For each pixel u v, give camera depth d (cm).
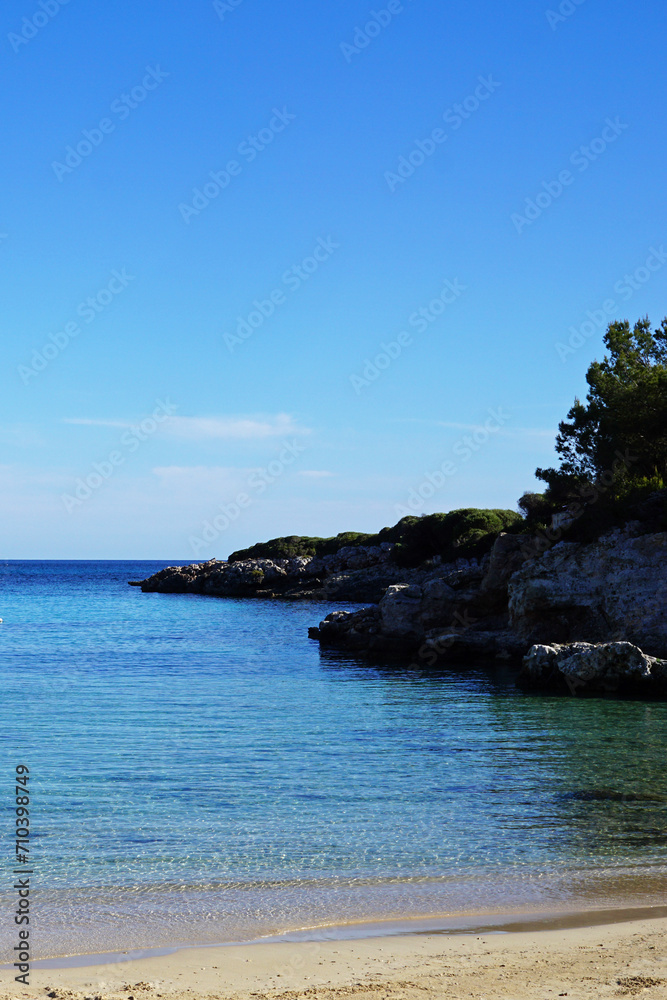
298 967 977
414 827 1620
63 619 8688
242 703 3334
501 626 5188
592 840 1538
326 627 6016
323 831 1591
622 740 2567
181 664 4834
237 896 1251
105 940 1079
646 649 4016
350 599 10269
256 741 2522
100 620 8550
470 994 882
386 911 1191
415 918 1162
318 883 1309
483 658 4769
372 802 1806
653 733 2698
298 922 1148
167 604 11256
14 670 4541
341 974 952
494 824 1644
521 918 1159
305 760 2250
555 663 3781
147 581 15588
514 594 4819
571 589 4453
